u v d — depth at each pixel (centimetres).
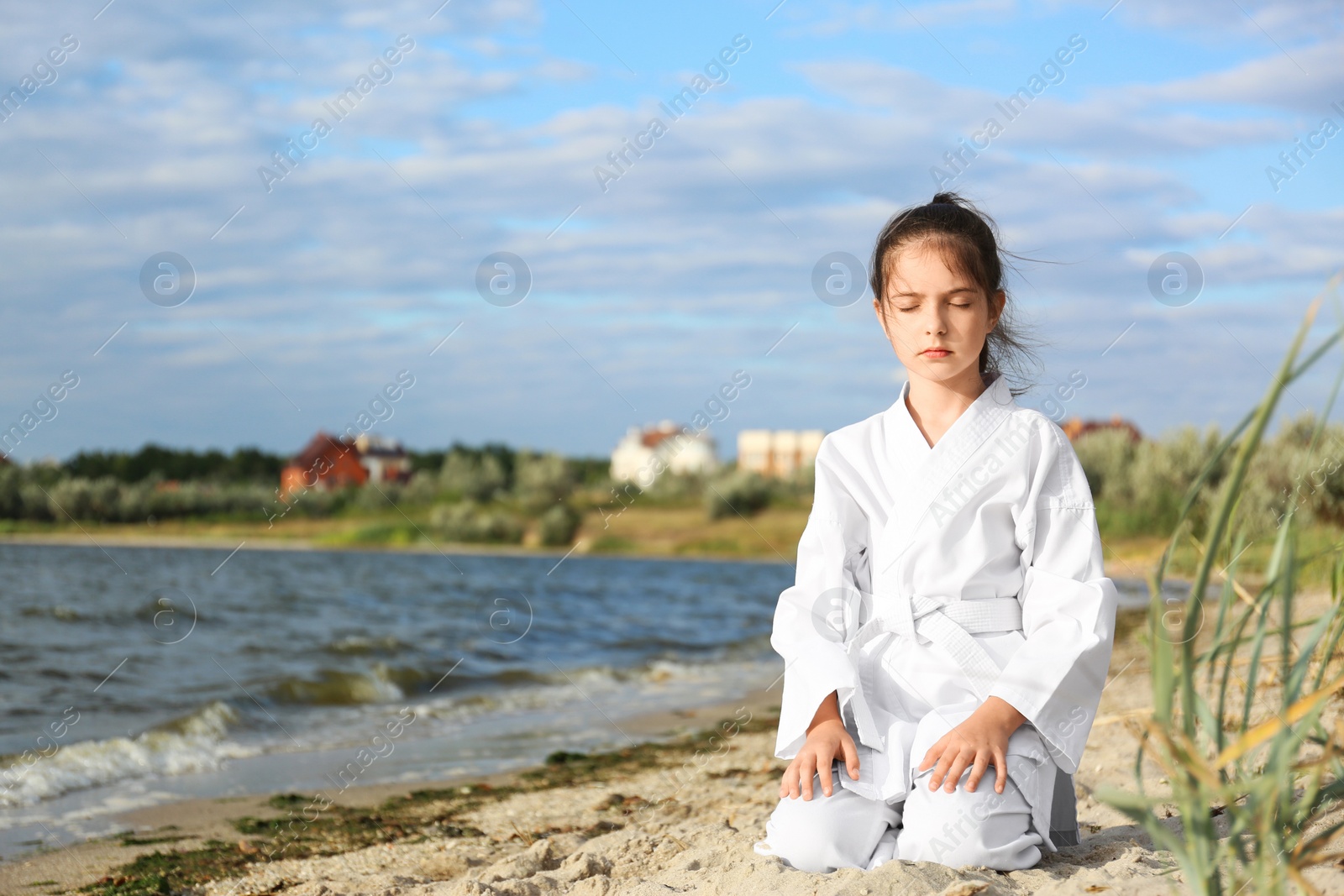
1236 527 122
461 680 727
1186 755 107
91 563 1881
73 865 285
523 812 342
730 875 196
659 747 473
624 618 1309
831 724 200
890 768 194
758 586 2009
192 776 411
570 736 505
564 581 2014
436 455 3625
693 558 3231
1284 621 121
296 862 285
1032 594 200
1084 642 188
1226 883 137
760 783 383
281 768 425
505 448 3666
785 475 3788
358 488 3447
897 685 201
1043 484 206
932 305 201
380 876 270
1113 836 217
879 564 213
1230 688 317
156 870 278
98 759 439
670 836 263
